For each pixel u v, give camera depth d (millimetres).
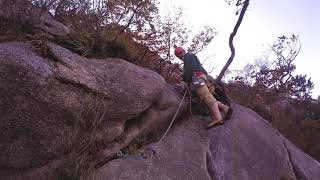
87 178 6012
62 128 6004
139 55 8633
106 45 7453
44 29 7215
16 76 5594
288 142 9695
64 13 8656
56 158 6031
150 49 9281
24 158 5762
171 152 7043
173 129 7672
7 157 5656
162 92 7551
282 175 8391
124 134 6883
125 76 6969
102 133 6445
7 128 5574
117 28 8562
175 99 7723
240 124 8539
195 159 7086
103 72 6688
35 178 5855
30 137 5758
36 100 5734
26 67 5707
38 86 5746
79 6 8602
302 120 13469
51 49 6234
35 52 6129
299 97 14562
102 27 8078
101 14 8352
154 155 6836
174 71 9594
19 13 6926
